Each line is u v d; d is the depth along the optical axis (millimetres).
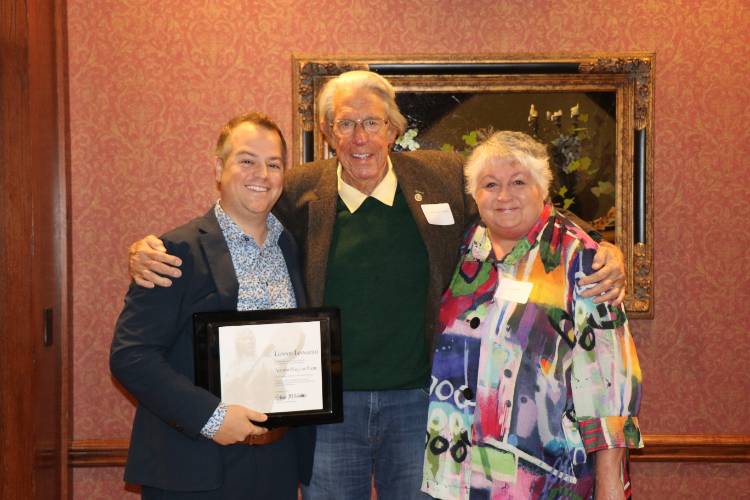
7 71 2543
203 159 3100
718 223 3105
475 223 2260
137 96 3086
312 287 2193
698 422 3133
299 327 1928
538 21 3088
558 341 1932
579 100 3062
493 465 1938
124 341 1829
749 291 3107
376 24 3084
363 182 2275
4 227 2549
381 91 2281
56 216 2941
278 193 1959
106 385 3125
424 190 2307
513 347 1953
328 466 2230
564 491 1908
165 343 1854
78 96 3078
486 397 1964
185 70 3086
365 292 2213
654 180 3104
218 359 1864
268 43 3088
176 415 1791
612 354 1909
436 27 3088
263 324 1903
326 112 2316
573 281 1958
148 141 3096
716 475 3133
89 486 3119
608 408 1892
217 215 1981
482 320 2029
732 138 3104
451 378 2061
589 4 3088
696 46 3098
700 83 3104
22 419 2592
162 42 3080
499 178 1990
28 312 2600
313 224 2264
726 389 3131
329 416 1940
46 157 2822
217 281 1893
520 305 1973
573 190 3074
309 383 1931
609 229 3082
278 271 2041
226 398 1864
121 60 3076
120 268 3109
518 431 1916
